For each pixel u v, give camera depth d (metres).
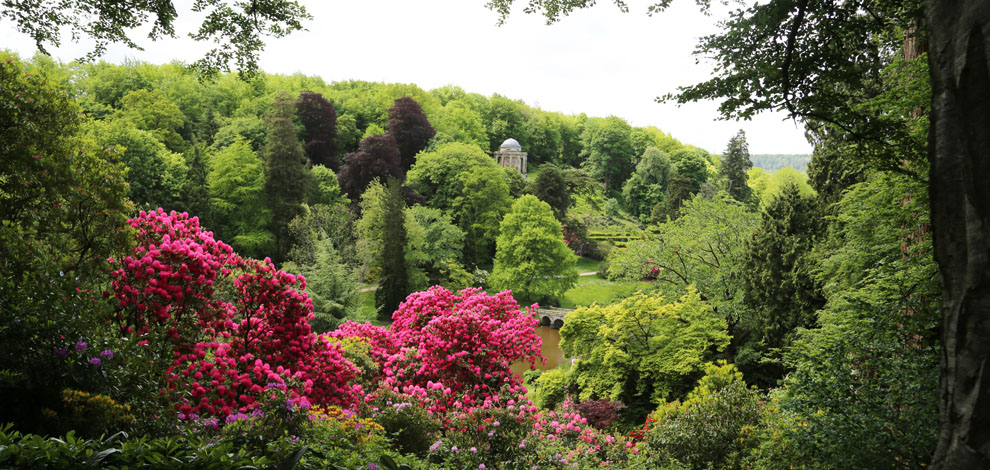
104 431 3.25
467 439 6.98
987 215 2.32
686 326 18.47
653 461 9.45
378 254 41.81
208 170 49.06
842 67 6.73
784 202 21.73
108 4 6.33
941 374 2.52
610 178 100.25
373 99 96.69
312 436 4.40
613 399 17.23
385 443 5.82
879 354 7.07
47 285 3.90
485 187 56.47
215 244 7.46
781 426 8.27
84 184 6.63
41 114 6.79
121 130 38.78
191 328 6.57
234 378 6.21
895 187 10.19
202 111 66.00
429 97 108.06
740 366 20.31
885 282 8.91
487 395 9.88
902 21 6.87
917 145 7.14
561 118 127.00
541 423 9.31
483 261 56.91
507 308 12.85
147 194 37.59
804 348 8.45
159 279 6.38
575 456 8.31
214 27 6.84
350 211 51.66
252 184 45.62
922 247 8.78
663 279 30.39
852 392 6.80
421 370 10.06
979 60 2.34
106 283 6.33
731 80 6.68
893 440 6.19
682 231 29.78
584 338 19.09
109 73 64.12
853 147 7.95
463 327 10.28
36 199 6.35
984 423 2.28
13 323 3.39
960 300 2.40
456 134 92.12
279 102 49.66
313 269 28.38
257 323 7.44
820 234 20.70
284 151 46.50
